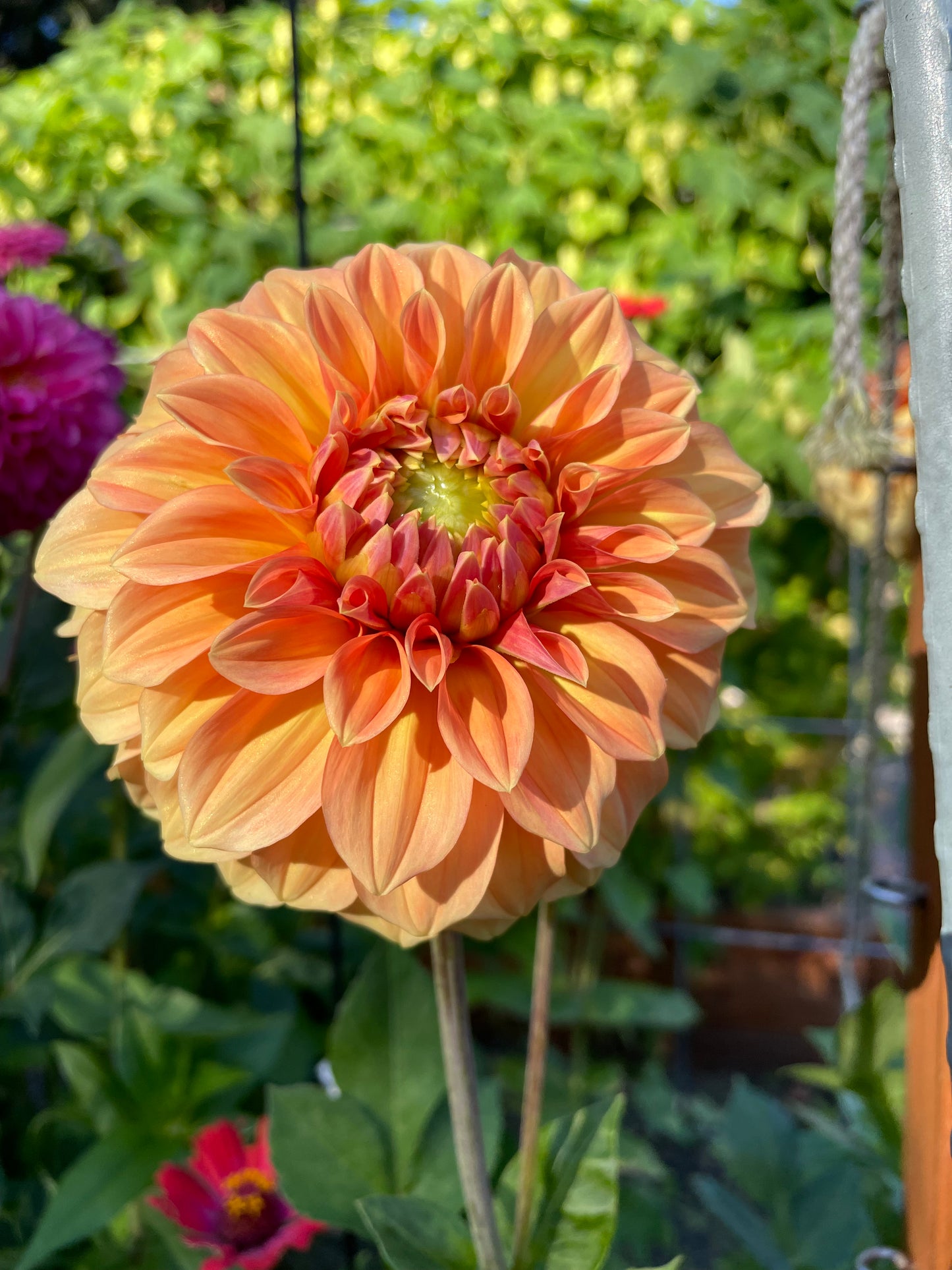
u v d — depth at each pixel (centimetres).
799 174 91
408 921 24
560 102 99
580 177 95
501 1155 35
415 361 28
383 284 28
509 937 73
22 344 45
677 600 27
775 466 85
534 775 25
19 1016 49
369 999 35
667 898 90
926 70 21
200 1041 46
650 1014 71
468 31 96
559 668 25
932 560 20
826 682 98
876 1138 38
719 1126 50
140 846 62
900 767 73
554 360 29
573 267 96
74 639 53
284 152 102
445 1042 28
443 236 98
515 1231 29
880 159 51
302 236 43
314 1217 32
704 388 88
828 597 98
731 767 83
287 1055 59
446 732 24
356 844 24
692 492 28
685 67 90
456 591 26
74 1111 46
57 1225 38
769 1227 41
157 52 105
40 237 65
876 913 44
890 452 34
